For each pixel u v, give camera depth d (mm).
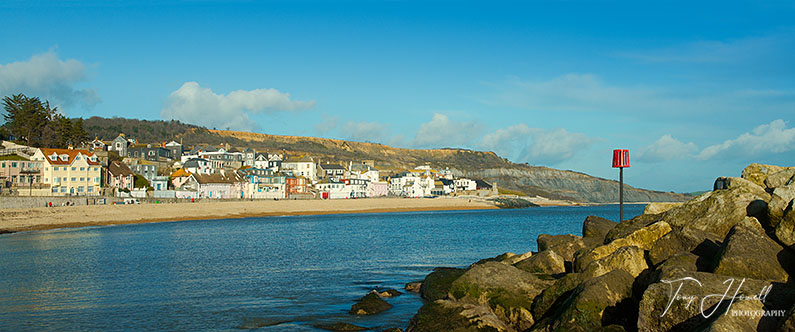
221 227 96500
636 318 18641
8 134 158250
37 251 57781
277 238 74312
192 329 25844
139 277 40875
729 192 24594
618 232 27500
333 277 40562
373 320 26719
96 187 128625
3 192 113438
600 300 19000
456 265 47125
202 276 41219
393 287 36219
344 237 76000
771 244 19469
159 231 86438
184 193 148750
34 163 124312
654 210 29578
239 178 173375
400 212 176375
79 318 28125
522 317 21531
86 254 55125
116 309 30078
